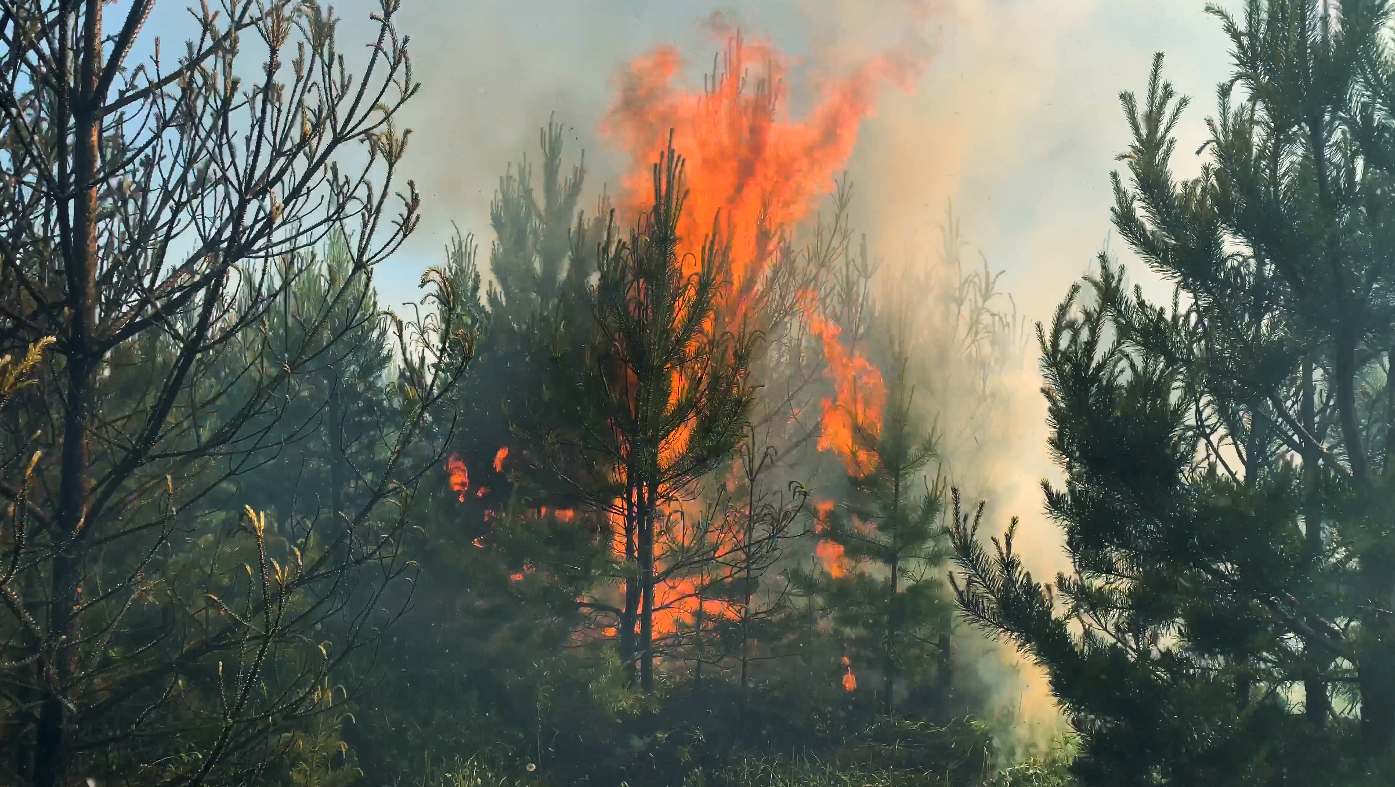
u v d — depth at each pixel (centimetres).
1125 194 632
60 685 413
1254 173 555
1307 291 556
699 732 922
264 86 429
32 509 426
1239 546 519
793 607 1058
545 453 946
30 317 429
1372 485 502
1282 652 525
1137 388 576
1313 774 492
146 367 582
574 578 899
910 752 920
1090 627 627
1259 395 594
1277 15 548
